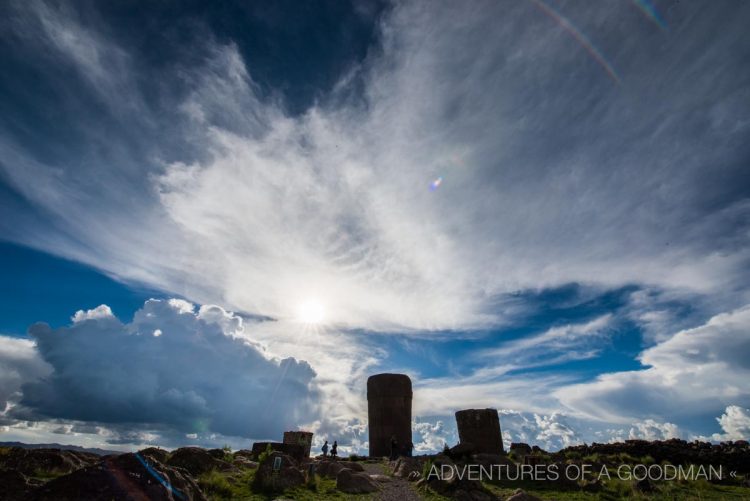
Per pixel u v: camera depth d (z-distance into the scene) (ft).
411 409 127.03
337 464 73.92
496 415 93.04
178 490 36.01
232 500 46.39
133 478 33.81
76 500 31.01
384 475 73.36
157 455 59.62
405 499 51.72
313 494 51.88
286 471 56.24
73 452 60.44
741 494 56.54
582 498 53.62
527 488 59.62
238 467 68.28
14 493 39.65
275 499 47.42
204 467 58.59
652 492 56.80
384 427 120.98
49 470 51.98
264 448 86.28
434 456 81.82
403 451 114.21
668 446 84.84
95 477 32.94
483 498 52.29
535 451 92.07
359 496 52.60
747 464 72.64
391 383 125.80
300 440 98.27
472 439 90.63
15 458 52.54
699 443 85.35
